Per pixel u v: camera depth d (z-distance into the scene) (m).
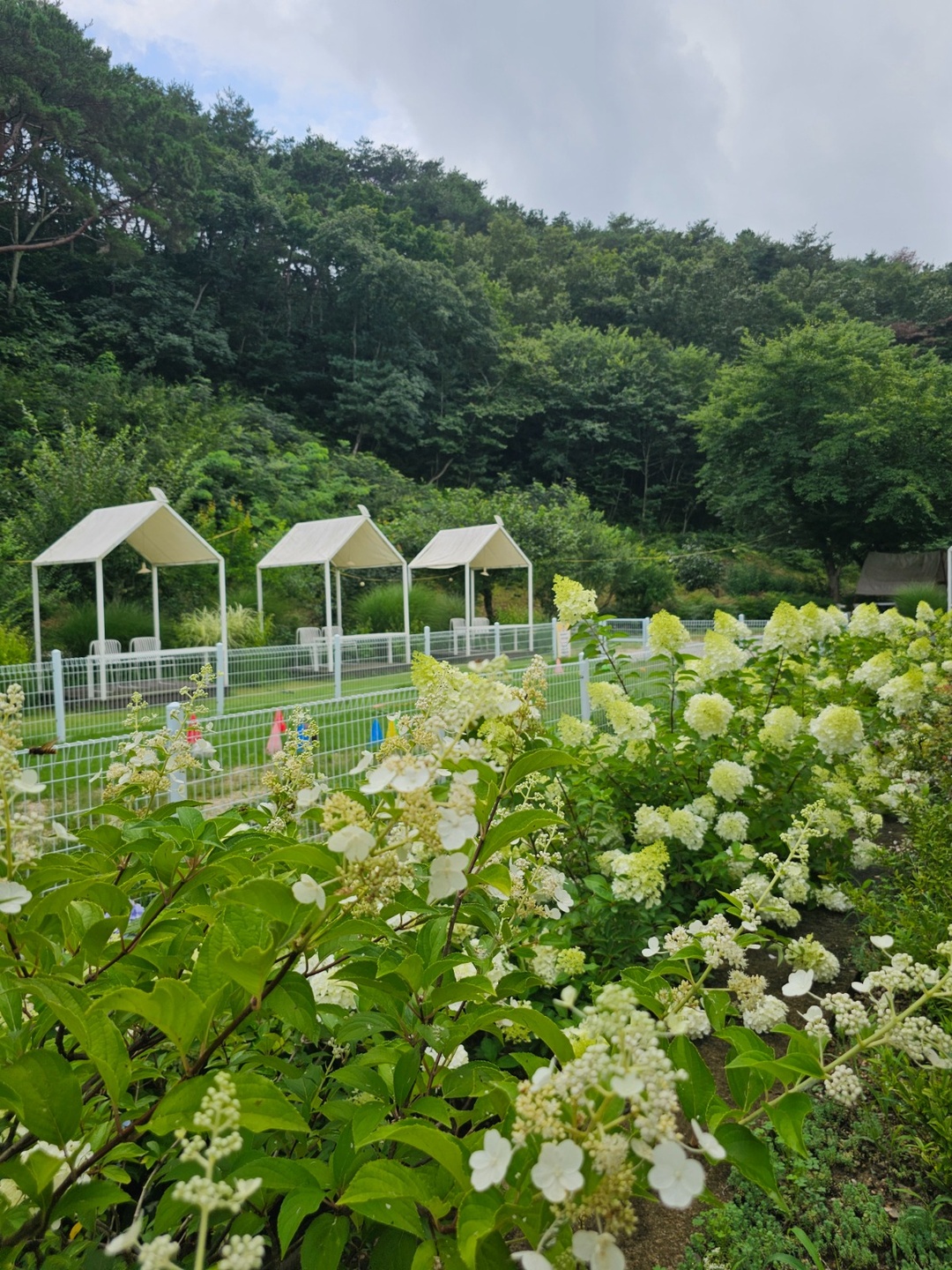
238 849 1.86
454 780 1.21
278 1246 1.56
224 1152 0.80
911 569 33.81
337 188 56.97
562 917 3.10
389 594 21.09
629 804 4.08
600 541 33.19
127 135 31.88
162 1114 1.09
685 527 48.41
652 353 53.72
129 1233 0.76
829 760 4.75
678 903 3.49
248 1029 1.73
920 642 6.76
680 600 35.12
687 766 4.09
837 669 6.56
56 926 1.72
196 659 13.42
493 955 2.04
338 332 43.72
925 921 2.90
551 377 47.69
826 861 3.97
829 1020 2.93
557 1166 0.79
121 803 2.40
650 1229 2.11
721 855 3.43
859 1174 2.28
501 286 57.09
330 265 43.44
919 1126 2.29
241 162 41.69
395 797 1.23
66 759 3.19
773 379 34.09
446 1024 1.61
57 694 8.12
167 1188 1.57
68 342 31.44
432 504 32.22
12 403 24.70
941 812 3.71
